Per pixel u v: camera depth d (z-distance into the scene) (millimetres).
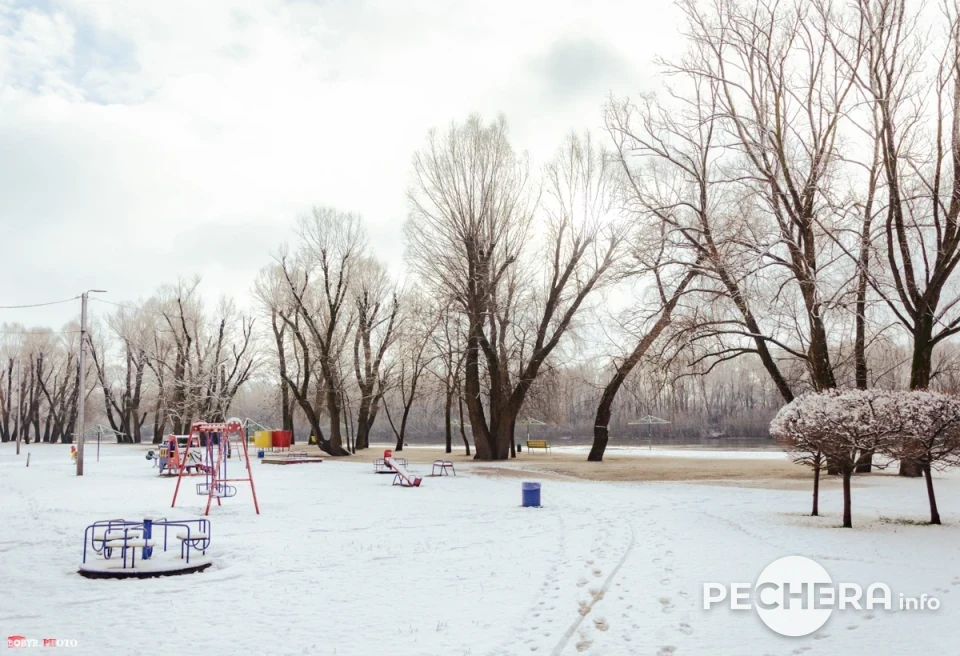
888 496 20859
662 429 87000
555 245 44562
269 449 63031
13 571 11336
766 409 76625
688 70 30297
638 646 7160
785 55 28062
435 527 16234
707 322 29625
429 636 7645
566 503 21094
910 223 27734
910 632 7453
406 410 60219
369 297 60188
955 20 26422
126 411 84250
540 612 8562
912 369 26391
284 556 12570
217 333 69250
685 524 16000
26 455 59375
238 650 7285
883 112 25625
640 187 34062
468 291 43250
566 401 56656
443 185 44094
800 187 27859
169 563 11625
